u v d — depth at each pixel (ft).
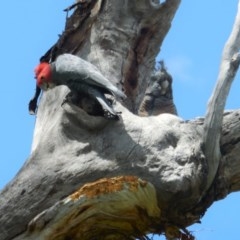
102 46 56.90
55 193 51.13
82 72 50.72
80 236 51.70
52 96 54.54
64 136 52.42
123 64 57.11
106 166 51.37
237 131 53.31
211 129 51.98
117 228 52.31
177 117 53.67
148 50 58.44
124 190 51.06
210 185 52.49
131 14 58.13
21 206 51.06
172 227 52.44
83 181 51.21
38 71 51.88
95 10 57.41
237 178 53.42
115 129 52.13
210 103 52.16
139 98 57.88
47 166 51.67
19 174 51.85
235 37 52.65
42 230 50.93
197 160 51.93
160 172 51.37
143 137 51.98
